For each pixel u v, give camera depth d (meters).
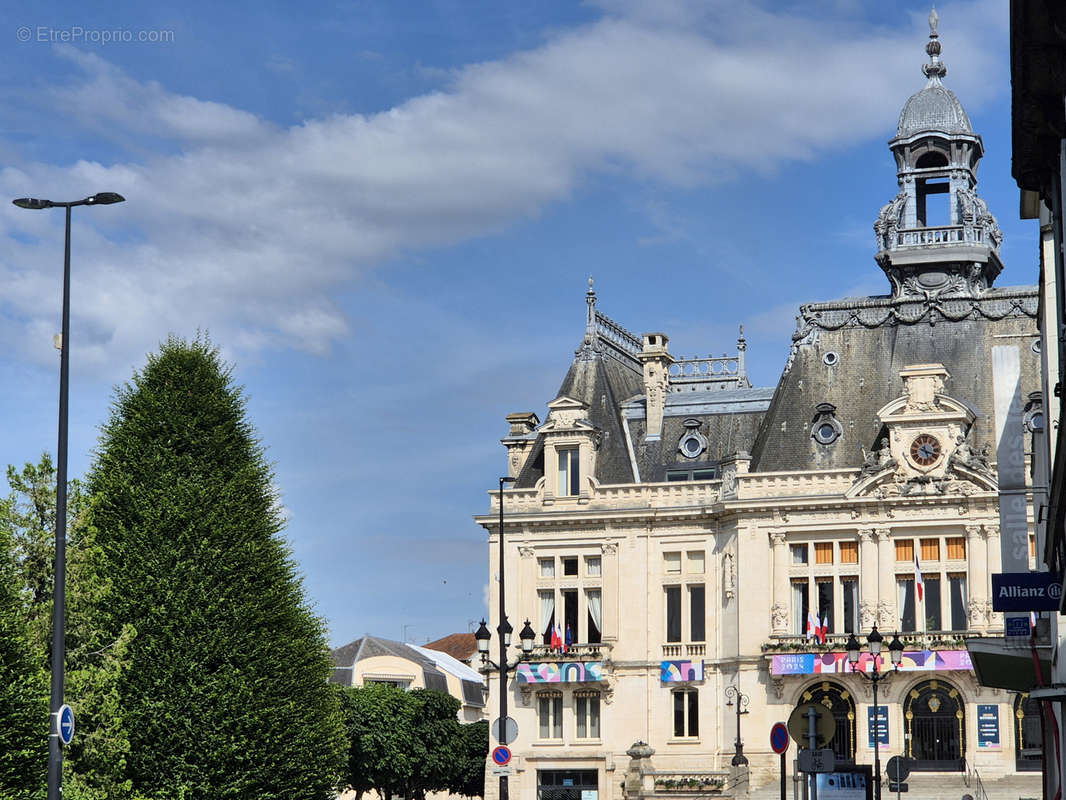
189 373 66.62
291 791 64.44
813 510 87.19
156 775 61.16
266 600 64.94
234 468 66.38
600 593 92.44
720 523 90.25
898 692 83.69
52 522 56.56
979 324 89.38
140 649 61.75
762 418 95.25
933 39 94.31
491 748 91.56
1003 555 46.41
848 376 91.00
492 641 93.12
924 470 85.06
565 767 90.38
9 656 50.91
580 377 98.88
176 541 63.50
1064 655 40.03
